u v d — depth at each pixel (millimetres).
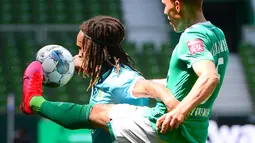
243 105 48250
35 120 36219
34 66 14117
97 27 13820
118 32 13891
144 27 50406
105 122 12984
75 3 55531
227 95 49094
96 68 13812
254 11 58562
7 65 46625
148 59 49156
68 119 13070
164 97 12289
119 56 13930
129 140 12891
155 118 12625
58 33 45188
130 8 57562
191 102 11688
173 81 12742
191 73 12516
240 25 59156
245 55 51938
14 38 46188
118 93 13398
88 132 33781
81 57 14125
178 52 12555
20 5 54562
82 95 44625
